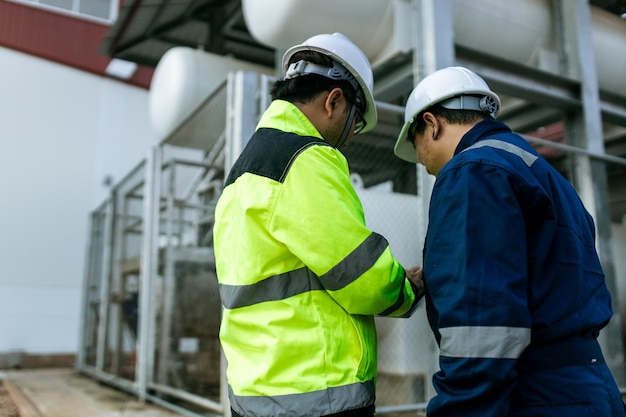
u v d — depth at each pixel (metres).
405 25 3.90
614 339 4.06
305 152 1.35
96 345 8.12
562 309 1.25
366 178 4.41
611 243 4.24
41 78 10.55
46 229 10.14
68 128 10.64
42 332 9.77
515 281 1.17
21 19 10.48
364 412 1.31
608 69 5.03
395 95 4.41
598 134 4.43
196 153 6.36
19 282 9.77
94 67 10.97
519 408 1.22
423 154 1.66
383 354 3.54
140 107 11.40
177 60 5.93
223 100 3.95
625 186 5.18
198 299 5.21
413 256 3.60
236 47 7.79
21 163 10.14
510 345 1.13
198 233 5.29
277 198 1.32
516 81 4.18
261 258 1.34
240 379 1.34
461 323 1.17
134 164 11.14
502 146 1.35
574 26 4.50
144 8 6.13
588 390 1.21
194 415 4.07
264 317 1.31
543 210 1.25
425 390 3.47
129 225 6.70
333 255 1.26
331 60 1.55
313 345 1.28
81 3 11.01
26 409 4.96
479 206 1.22
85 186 10.62
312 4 3.78
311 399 1.24
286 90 1.54
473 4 4.09
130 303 6.76
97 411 4.71
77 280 10.24
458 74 1.58
